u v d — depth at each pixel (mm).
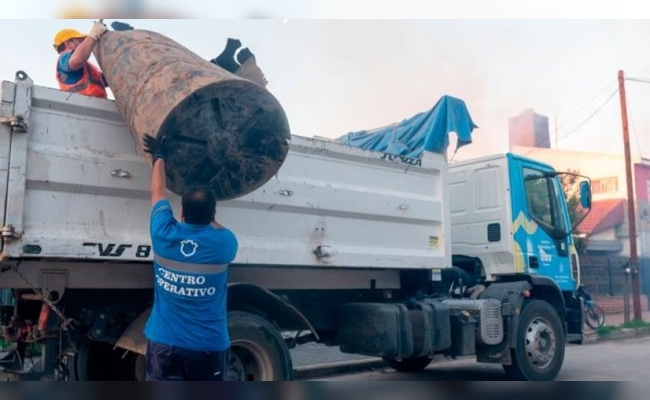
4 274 4559
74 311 5035
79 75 5184
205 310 3707
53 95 4496
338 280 6629
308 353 10922
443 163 7336
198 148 4449
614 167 26297
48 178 4445
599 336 14203
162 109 4184
